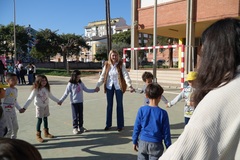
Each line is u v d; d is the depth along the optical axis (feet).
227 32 3.60
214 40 3.67
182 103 28.09
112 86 17.12
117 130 17.34
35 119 20.68
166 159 3.44
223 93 3.30
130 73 58.39
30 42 133.49
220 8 45.93
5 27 122.83
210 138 3.14
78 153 13.23
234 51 3.53
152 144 9.06
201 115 3.28
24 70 53.16
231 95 3.25
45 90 15.30
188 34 49.90
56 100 16.06
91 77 70.38
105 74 17.28
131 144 14.57
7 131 11.77
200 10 48.73
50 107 25.88
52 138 15.75
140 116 9.43
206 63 3.71
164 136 9.20
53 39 128.36
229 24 3.66
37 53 128.88
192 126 3.26
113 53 17.13
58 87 46.01
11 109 13.17
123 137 15.87
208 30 3.86
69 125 18.80
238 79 3.41
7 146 2.63
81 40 135.33
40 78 15.10
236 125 3.13
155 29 40.27
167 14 53.47
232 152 3.23
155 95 9.45
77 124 16.76
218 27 3.73
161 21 54.60
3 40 121.29
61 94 36.58
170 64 106.52
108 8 60.90
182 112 23.20
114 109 24.72
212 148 3.14
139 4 57.93
